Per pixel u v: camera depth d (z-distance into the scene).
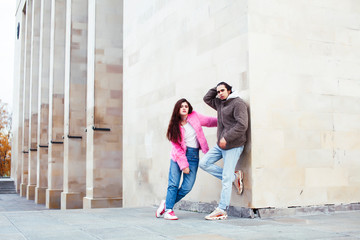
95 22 15.40
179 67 8.79
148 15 10.55
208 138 7.49
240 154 6.05
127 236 4.33
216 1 7.46
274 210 6.23
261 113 6.38
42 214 7.11
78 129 17.89
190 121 6.06
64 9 22.16
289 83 6.69
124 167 11.75
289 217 6.17
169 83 9.24
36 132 27.98
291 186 6.45
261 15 6.62
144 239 4.11
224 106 6.05
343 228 4.84
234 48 6.83
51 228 5.06
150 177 10.09
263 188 6.21
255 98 6.36
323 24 7.19
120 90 15.39
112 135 15.04
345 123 7.14
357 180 7.11
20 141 35.88
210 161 6.14
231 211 6.57
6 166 53.22
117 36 15.65
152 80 10.17
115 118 15.18
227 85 6.01
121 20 15.80
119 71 15.49
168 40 9.36
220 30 7.29
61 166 20.83
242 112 5.77
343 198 6.94
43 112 24.55
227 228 4.94
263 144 6.31
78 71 18.33
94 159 14.67
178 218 6.31
